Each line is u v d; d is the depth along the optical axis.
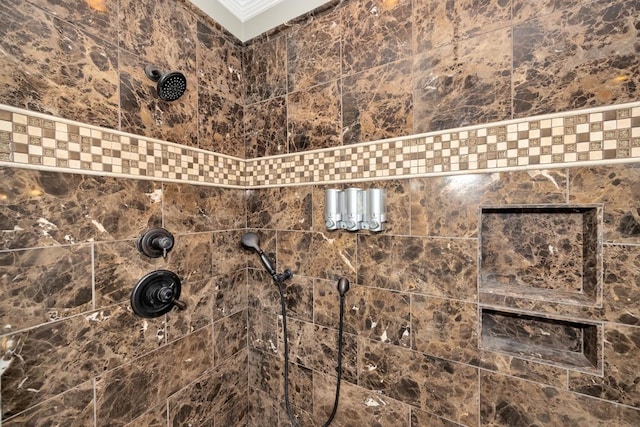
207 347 1.18
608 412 0.73
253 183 1.35
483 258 0.93
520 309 0.81
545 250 0.85
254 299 1.35
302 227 1.21
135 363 0.94
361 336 1.07
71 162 0.78
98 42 0.84
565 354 0.82
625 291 0.70
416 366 0.97
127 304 0.91
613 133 0.71
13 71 0.68
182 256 1.08
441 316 0.93
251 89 1.35
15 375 0.69
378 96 1.03
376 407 1.05
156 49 1.00
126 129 0.91
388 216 1.01
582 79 0.74
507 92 0.83
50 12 0.74
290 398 1.25
